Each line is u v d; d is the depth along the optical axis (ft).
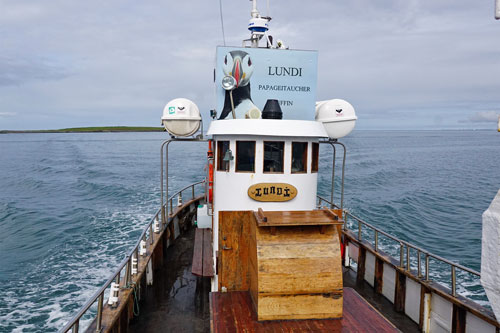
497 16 7.12
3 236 60.44
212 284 26.35
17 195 98.22
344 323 18.66
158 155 236.63
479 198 90.84
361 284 29.94
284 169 24.63
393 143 413.18
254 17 30.09
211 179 29.40
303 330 18.03
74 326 16.40
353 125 28.17
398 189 101.81
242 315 19.35
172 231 39.34
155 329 23.24
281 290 18.90
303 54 28.04
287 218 20.02
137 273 25.40
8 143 431.84
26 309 34.27
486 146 361.51
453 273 20.43
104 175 133.90
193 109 28.84
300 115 28.32
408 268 24.39
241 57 27.63
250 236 21.63
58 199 91.45
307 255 19.35
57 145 371.97
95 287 38.42
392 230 63.10
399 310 25.13
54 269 43.80
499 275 6.92
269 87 27.96
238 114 27.96
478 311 18.61
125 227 61.26
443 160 196.24
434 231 63.10
